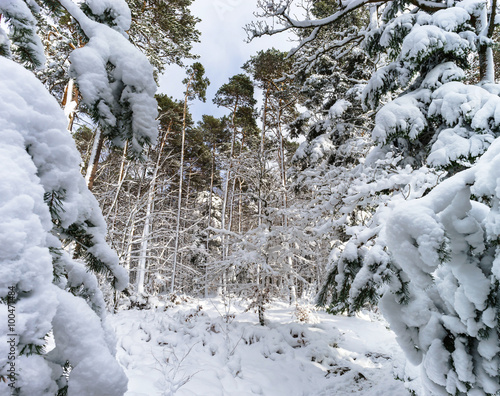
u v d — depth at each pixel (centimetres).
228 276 985
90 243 192
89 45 181
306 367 662
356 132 1134
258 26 644
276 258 907
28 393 97
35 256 104
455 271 173
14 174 107
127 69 185
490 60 501
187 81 1695
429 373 188
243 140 1925
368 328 910
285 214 892
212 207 2241
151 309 1048
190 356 609
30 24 173
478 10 511
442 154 399
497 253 164
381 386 556
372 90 606
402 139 577
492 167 154
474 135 390
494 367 164
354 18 1049
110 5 219
